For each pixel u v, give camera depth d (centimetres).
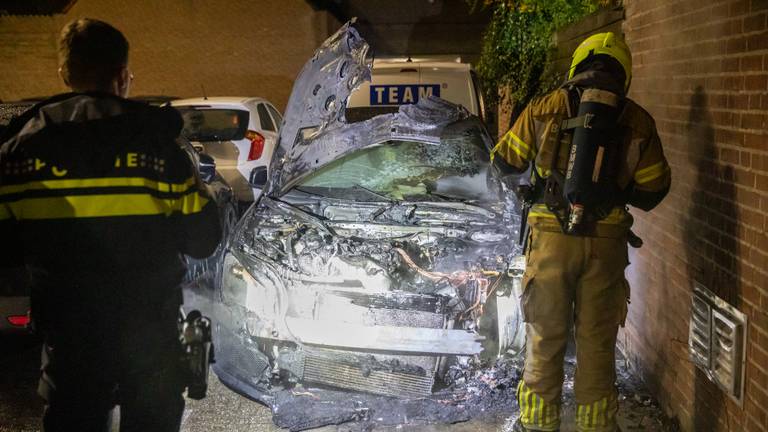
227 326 408
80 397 245
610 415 334
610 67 329
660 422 381
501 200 468
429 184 486
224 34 1667
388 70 754
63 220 236
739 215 296
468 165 494
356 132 485
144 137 241
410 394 393
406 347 380
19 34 1664
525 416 343
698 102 340
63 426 245
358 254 412
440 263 408
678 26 368
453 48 1805
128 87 262
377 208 462
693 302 342
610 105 314
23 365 475
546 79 726
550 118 327
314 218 441
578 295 330
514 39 862
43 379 247
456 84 743
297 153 497
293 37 1666
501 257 407
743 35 293
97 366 242
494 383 402
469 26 1791
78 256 238
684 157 359
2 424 395
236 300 406
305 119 495
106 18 1664
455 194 482
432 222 444
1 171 239
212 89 1694
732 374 299
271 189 493
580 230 316
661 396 392
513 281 393
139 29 1667
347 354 395
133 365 245
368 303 397
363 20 1795
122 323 241
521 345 388
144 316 244
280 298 398
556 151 324
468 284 396
